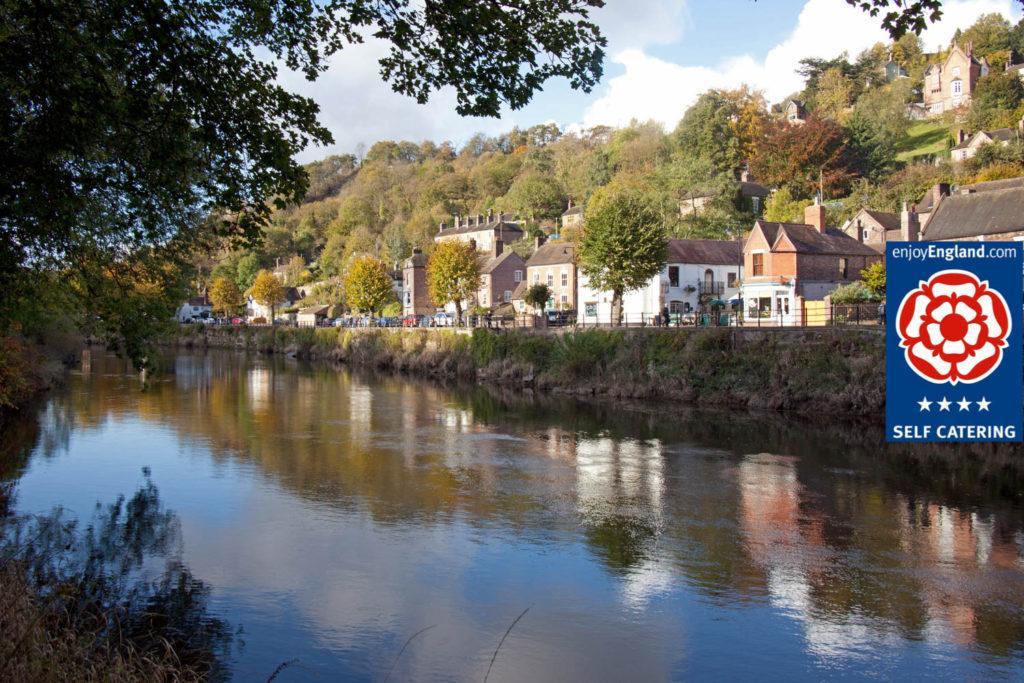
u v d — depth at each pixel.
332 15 10.22
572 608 13.10
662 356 40.38
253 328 99.38
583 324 53.62
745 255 56.97
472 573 14.77
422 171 191.75
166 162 10.73
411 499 20.28
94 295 18.12
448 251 71.88
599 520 18.27
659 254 51.91
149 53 9.77
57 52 9.62
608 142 149.75
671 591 13.86
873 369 31.48
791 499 19.89
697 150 109.88
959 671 10.94
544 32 10.21
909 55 145.75
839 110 127.19
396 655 11.38
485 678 10.71
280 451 27.08
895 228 72.12
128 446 27.84
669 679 10.71
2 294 14.36
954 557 15.48
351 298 87.94
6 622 9.48
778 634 12.10
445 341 58.34
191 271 20.80
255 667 10.95
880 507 19.02
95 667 9.05
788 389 34.06
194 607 13.06
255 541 16.72
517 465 24.53
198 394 44.53
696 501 19.84
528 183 127.19
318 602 13.33
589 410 36.53
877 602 13.32
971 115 104.56
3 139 9.95
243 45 10.54
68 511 18.95
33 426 32.12
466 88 10.66
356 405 39.78
